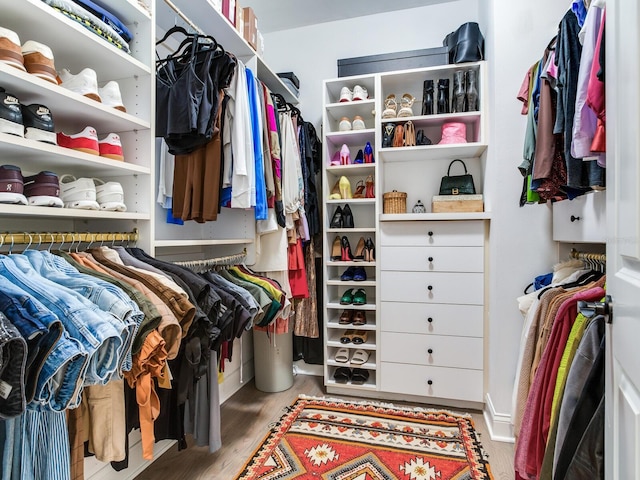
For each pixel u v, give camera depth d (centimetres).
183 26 170
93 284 86
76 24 99
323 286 241
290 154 196
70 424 95
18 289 73
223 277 163
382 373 219
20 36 102
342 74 234
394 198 226
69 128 124
